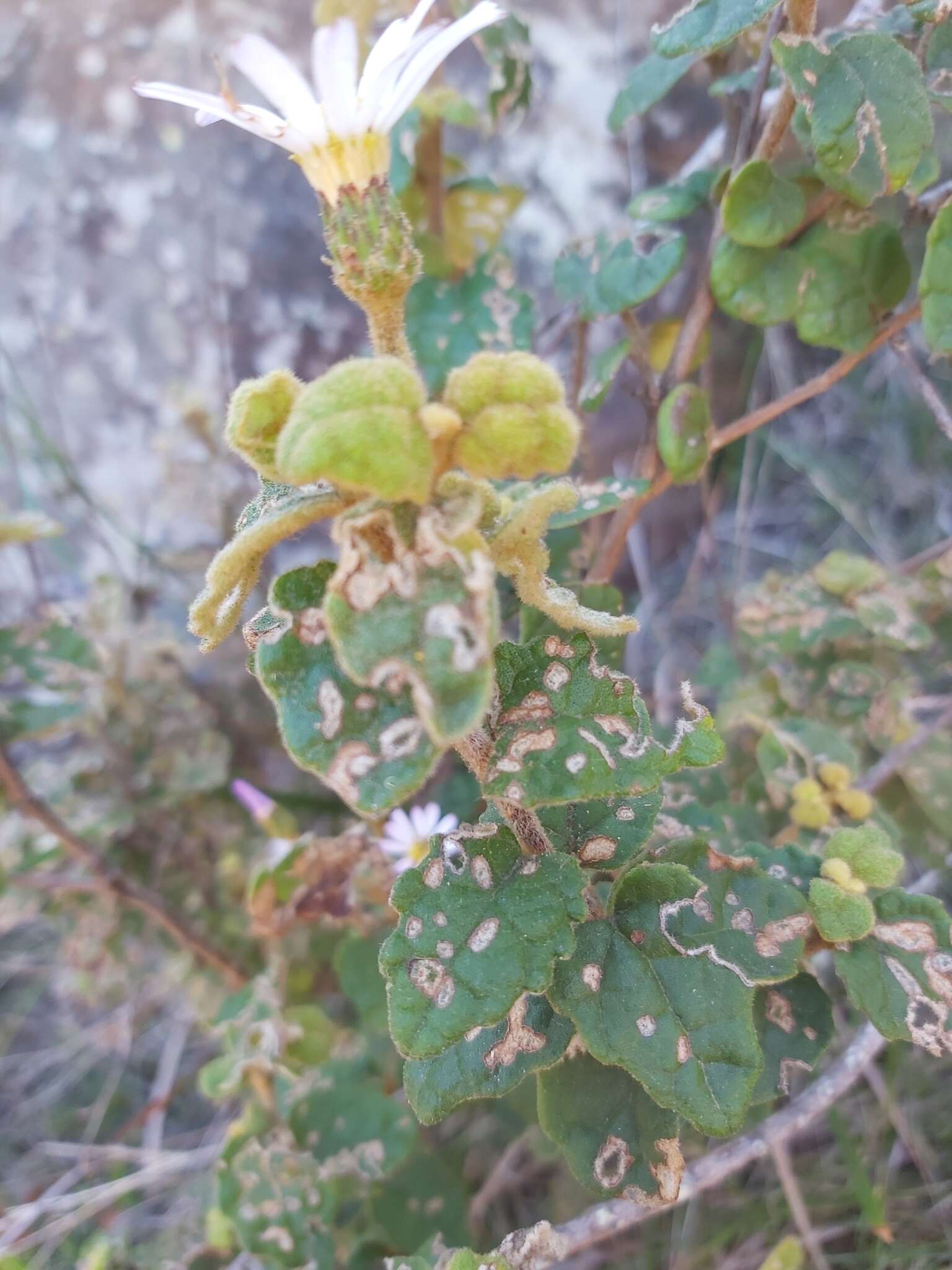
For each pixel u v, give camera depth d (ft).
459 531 0.20
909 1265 0.52
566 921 0.25
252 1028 0.48
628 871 0.29
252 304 0.72
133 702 0.62
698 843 0.31
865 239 0.39
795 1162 0.56
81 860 0.56
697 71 0.67
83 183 0.70
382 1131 0.46
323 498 0.21
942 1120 0.57
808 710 0.53
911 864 0.60
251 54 0.21
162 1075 0.67
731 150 0.49
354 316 0.73
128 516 0.76
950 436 0.41
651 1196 0.29
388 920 0.53
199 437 0.64
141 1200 0.64
